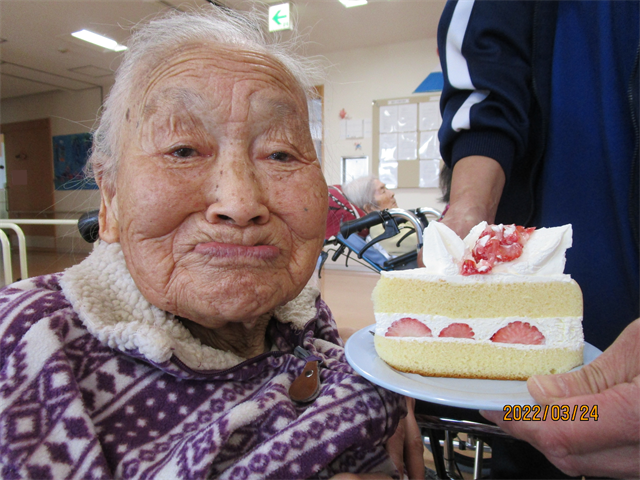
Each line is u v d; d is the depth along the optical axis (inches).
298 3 163.8
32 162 306.0
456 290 33.3
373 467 26.3
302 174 24.3
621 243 41.8
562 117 45.4
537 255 33.6
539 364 32.6
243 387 25.7
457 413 34.8
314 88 33.1
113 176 25.0
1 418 18.1
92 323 21.5
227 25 27.5
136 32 26.0
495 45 44.4
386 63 209.5
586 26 43.6
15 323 21.0
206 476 19.3
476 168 42.4
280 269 23.4
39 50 214.1
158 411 22.5
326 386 26.9
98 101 278.8
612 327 44.8
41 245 288.2
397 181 213.6
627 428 20.3
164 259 21.5
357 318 127.9
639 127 38.7
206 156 21.8
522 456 43.2
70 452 18.8
